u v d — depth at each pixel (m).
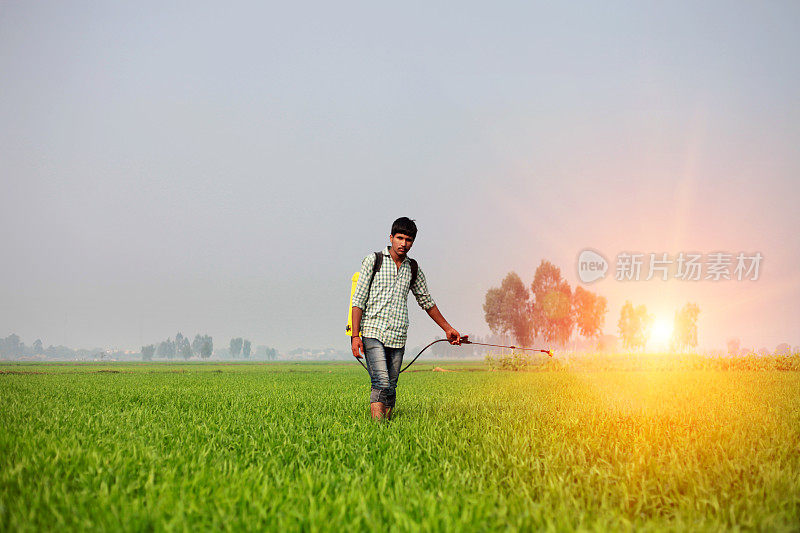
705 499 3.22
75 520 2.77
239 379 21.94
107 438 5.15
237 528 2.71
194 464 3.98
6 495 3.15
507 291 93.75
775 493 3.37
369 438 5.20
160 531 2.68
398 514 2.74
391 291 6.92
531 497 3.41
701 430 5.86
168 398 10.92
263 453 4.60
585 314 94.62
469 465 4.26
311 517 2.79
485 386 14.84
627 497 3.29
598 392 11.92
